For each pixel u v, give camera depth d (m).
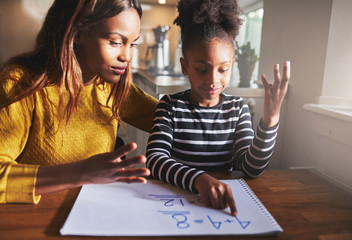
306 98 1.37
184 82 1.75
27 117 0.74
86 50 0.70
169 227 0.50
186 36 0.84
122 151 0.55
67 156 0.82
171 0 3.03
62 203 0.58
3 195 0.56
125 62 0.71
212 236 0.48
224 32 0.82
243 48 1.87
